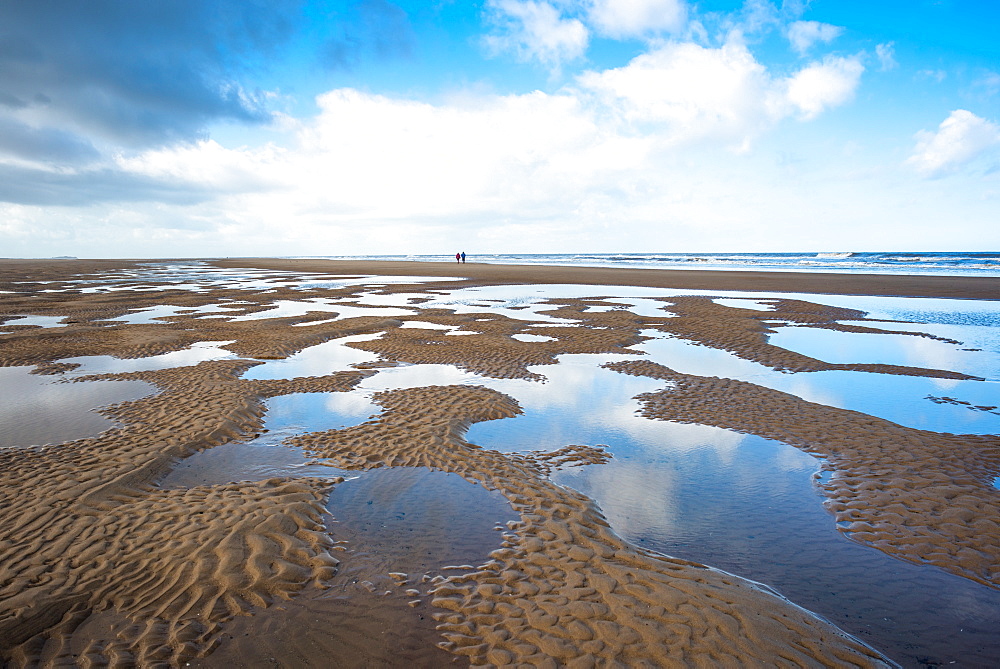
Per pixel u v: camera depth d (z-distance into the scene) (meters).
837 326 19.50
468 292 34.47
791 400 10.45
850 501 6.43
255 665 3.81
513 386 11.75
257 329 19.12
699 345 16.31
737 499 6.54
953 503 6.25
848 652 3.95
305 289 37.25
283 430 8.91
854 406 10.20
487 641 4.05
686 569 5.00
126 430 8.67
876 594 4.70
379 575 4.90
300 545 5.32
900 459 7.56
